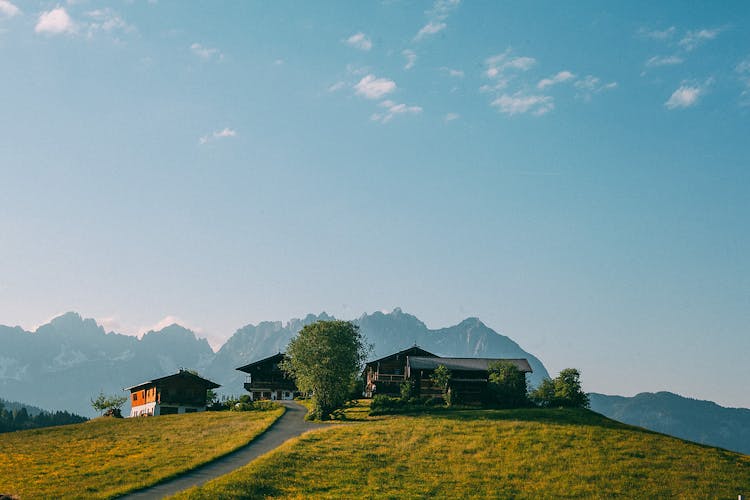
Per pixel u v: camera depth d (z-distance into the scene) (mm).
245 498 57094
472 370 118625
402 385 118438
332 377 99500
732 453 77625
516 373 113562
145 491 58375
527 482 65875
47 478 63344
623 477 67625
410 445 76438
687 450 76750
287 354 104062
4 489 59094
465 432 82500
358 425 87375
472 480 66000
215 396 137625
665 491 64562
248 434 81938
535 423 87125
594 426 85688
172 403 127938
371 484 63469
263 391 148000
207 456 70250
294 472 65188
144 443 79938
